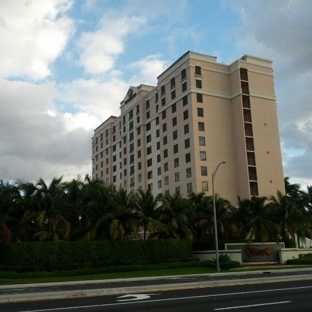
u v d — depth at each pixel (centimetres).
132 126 8438
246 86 6825
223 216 4644
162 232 4366
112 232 3775
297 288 1888
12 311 1258
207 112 6531
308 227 5059
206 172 6256
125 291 1812
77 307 1332
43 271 3375
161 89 7362
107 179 10031
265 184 6488
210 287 1994
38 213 3541
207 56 6800
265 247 4759
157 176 7275
